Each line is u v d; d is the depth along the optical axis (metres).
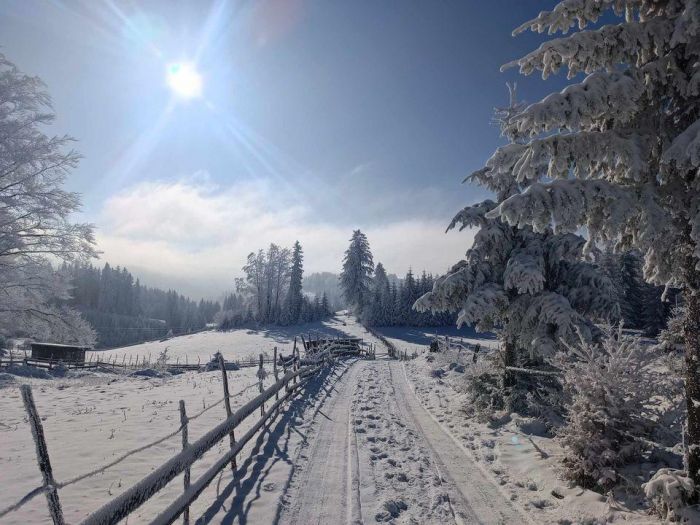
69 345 35.03
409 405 13.20
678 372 6.43
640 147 5.55
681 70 5.58
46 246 20.44
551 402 10.07
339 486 6.36
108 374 26.27
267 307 86.75
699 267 4.80
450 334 65.12
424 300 12.57
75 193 20.16
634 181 6.07
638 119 5.97
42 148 18.70
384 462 7.59
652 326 41.31
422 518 5.48
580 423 6.57
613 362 6.55
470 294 11.61
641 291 44.66
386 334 65.06
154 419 10.03
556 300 10.63
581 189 5.56
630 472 6.12
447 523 5.36
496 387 11.85
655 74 5.43
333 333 68.19
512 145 5.96
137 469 6.59
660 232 5.30
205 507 5.39
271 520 5.09
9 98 18.39
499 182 12.10
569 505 5.90
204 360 49.34
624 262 45.00
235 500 5.61
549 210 5.54
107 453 7.29
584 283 11.33
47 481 2.86
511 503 6.03
